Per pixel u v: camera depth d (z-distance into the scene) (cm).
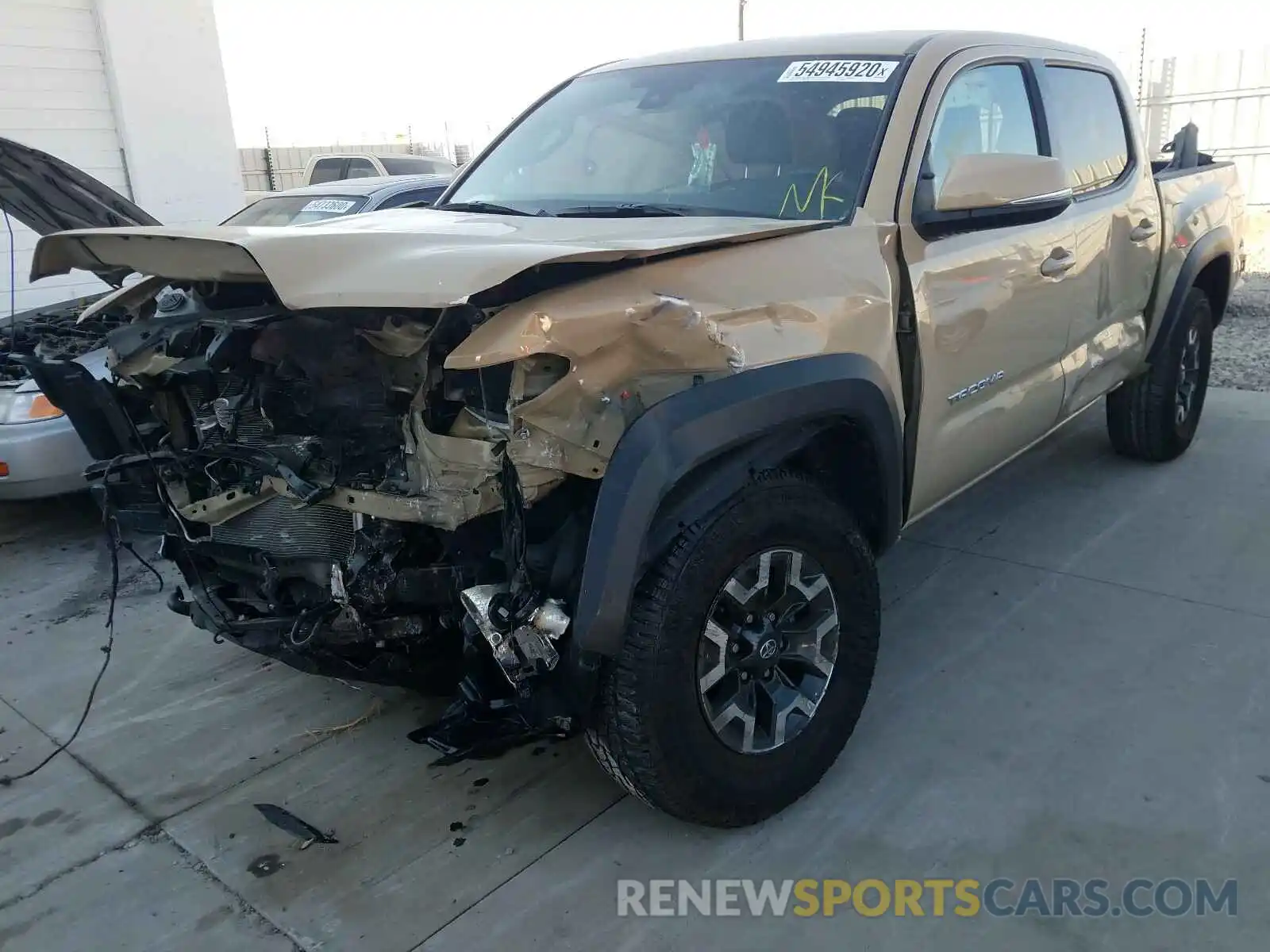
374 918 230
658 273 221
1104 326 413
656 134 329
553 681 216
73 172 319
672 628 223
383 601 221
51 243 251
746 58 344
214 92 909
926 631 355
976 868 239
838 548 258
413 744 301
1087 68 410
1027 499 479
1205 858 239
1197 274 476
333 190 714
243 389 237
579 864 246
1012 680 321
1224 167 538
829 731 265
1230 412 608
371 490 220
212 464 253
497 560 217
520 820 264
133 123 866
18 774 292
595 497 214
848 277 259
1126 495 478
